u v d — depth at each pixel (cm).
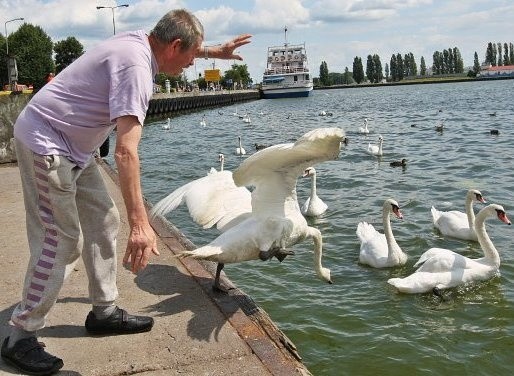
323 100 9250
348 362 616
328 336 675
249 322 455
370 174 1764
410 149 2350
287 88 10850
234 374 381
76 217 366
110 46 347
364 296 798
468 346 653
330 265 934
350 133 3238
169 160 2417
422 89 12125
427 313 745
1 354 382
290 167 514
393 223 1183
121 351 408
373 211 1288
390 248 923
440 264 831
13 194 892
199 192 560
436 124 3488
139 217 339
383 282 860
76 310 469
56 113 348
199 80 12800
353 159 2120
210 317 467
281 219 523
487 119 3672
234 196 572
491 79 17888
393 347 646
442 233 1097
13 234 668
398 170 1820
